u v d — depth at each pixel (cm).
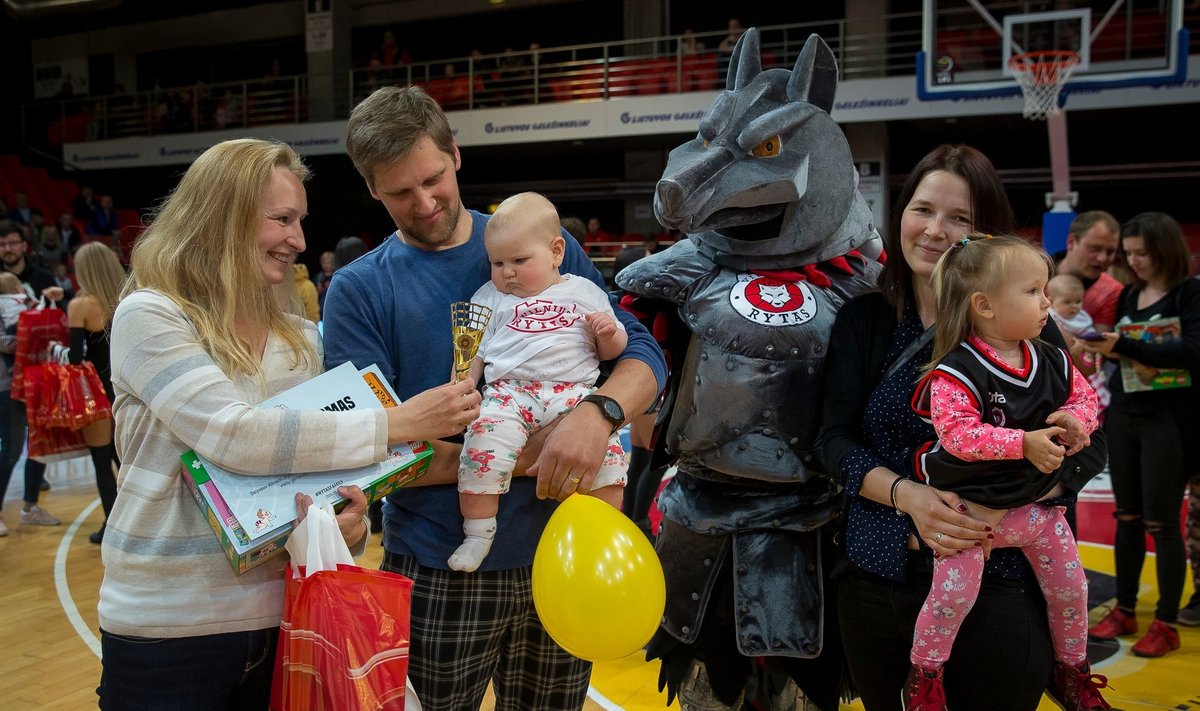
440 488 182
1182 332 334
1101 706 170
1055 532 166
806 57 210
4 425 537
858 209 221
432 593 180
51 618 412
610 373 197
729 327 204
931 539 161
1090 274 404
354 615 147
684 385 216
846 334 193
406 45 1683
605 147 1430
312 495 154
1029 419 159
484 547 174
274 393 166
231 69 1780
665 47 1488
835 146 212
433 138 172
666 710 313
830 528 213
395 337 183
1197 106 1089
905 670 181
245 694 162
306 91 1616
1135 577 363
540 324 182
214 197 160
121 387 158
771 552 205
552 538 162
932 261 183
